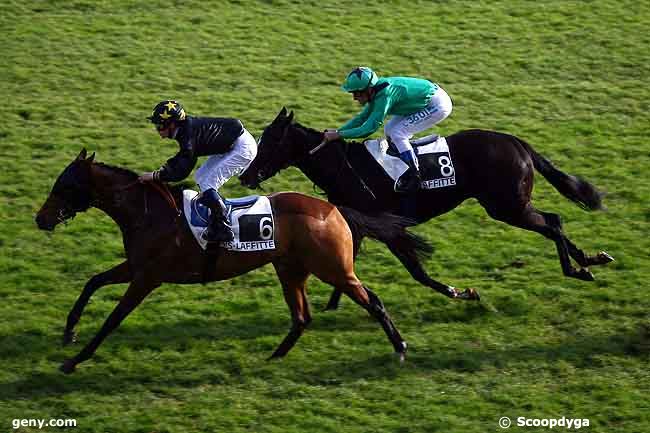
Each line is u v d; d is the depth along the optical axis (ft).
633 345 35.76
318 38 66.08
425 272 38.24
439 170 37.83
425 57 63.46
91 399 32.60
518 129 54.85
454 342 36.24
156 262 33.30
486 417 31.63
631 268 41.52
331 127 54.13
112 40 65.00
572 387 33.35
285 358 35.09
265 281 41.01
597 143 53.36
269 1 71.97
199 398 32.71
